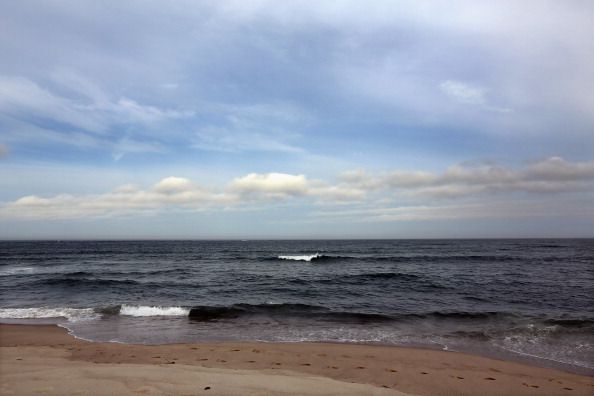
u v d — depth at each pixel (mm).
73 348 8633
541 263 37125
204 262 40562
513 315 12977
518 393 6215
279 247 87500
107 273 28500
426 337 10492
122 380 5094
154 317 13125
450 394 6066
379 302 16375
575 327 11273
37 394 4371
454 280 23750
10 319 12664
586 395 6207
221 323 12250
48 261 42781
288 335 10750
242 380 5434
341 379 6605
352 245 98438
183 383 5066
